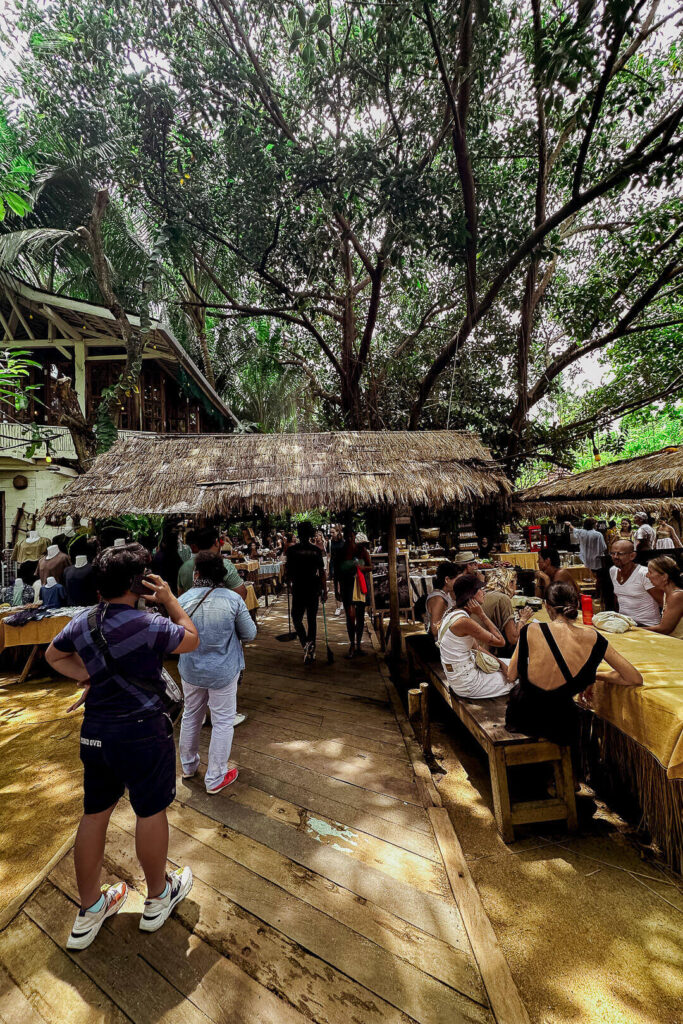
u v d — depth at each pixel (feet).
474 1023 5.06
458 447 20.15
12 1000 5.51
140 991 5.55
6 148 31.91
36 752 12.53
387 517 19.21
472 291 27.14
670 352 35.58
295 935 6.24
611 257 35.50
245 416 78.33
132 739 5.94
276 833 8.38
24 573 24.91
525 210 31.60
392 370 45.32
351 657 19.83
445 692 11.90
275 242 29.78
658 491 17.72
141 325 30.14
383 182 24.04
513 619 13.74
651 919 6.63
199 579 9.80
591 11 15.02
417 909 6.63
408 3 19.52
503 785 8.47
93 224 31.58
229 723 9.80
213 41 25.71
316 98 25.70
